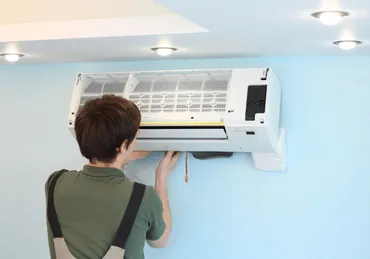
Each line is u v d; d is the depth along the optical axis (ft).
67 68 10.52
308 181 9.02
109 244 6.27
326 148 8.95
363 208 8.78
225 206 9.47
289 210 9.12
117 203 6.30
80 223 6.37
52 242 6.53
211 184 9.54
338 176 8.89
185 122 8.63
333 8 5.70
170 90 8.95
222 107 8.57
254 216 9.32
